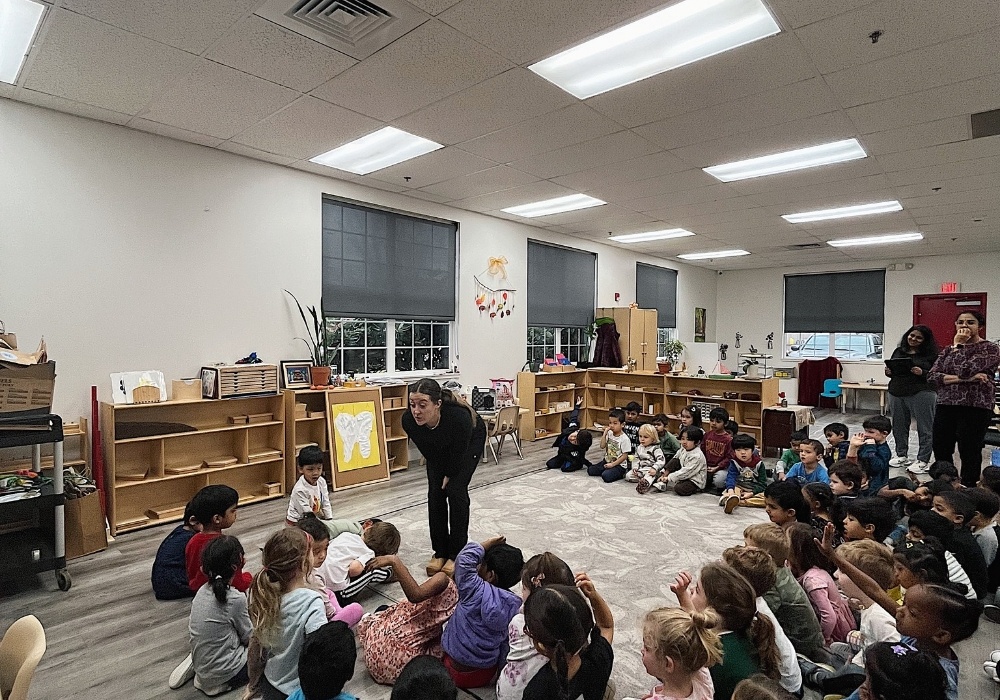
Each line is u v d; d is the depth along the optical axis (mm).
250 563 3271
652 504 4523
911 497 3254
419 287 6121
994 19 2529
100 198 3840
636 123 3871
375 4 2461
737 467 4777
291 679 1767
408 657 2082
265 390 4504
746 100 3473
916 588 1725
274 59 2977
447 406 3047
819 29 2639
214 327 4445
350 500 4535
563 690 1438
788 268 11188
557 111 3658
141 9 2502
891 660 1396
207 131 4035
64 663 2254
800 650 2059
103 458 3834
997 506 2836
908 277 9789
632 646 2377
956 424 4363
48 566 2863
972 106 3529
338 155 4625
